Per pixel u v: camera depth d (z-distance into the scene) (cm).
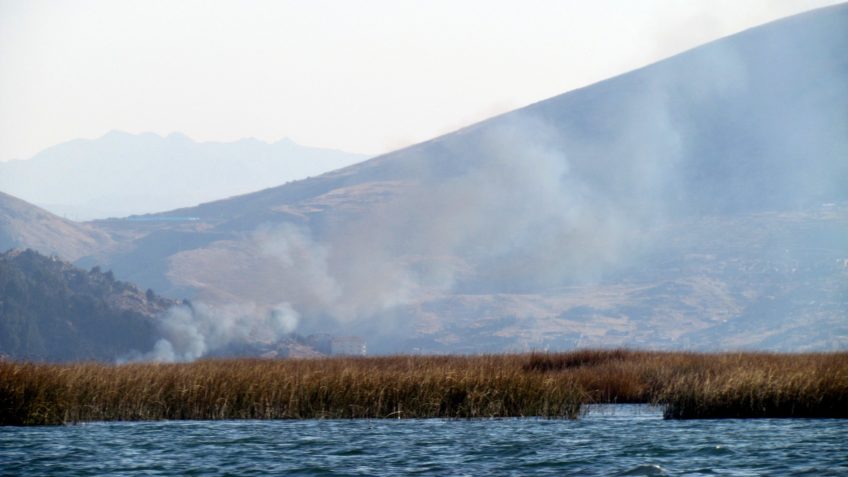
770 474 9062
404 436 12200
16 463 10069
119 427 13212
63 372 14250
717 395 13900
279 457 10469
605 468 9594
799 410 13712
